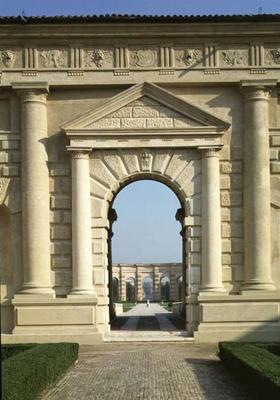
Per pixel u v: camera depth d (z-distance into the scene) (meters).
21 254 33.22
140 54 33.69
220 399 18.14
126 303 117.00
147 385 20.23
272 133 33.84
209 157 33.12
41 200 32.88
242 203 33.53
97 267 33.12
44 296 32.12
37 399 18.16
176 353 27.70
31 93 33.12
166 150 33.53
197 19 33.00
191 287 33.12
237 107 33.91
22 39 33.50
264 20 33.16
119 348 29.75
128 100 33.28
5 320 32.88
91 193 33.34
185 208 33.56
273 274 33.44
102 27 33.22
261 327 31.86
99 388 19.91
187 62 33.62
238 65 33.62
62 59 33.62
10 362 19.45
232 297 32.12
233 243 33.34
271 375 16.75
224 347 23.77
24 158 33.09
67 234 33.22
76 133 32.91
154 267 127.56
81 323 31.91
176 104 33.28
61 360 21.92
